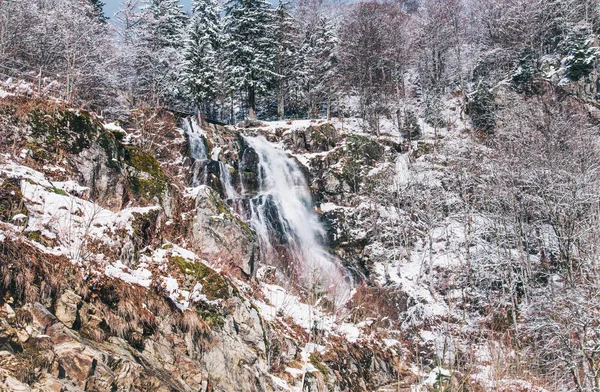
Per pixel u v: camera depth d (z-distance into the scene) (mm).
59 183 11766
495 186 29266
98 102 26156
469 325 21672
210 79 34375
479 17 56969
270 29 42031
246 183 29609
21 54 25797
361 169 33594
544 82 41375
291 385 12719
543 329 19688
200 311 11555
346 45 51969
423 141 38219
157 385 8594
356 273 26766
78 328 8320
